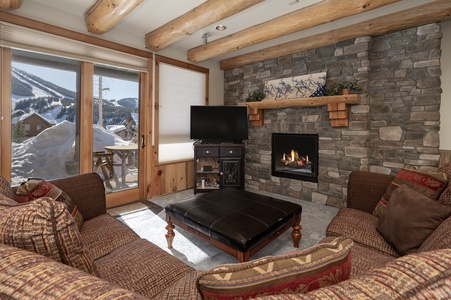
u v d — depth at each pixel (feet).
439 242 3.66
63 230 2.46
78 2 8.70
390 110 10.40
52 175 9.57
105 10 8.36
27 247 2.28
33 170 9.12
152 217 10.07
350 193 7.45
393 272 1.58
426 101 9.59
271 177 14.25
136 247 4.94
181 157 14.32
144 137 12.41
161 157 13.30
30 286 1.59
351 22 10.41
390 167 10.47
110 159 11.27
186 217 6.79
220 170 13.65
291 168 13.51
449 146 9.82
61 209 2.52
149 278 3.95
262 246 6.13
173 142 13.87
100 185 6.89
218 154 13.58
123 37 11.16
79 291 1.54
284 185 13.67
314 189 12.46
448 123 9.80
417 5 9.04
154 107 12.64
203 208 7.16
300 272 1.90
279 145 13.94
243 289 1.80
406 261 1.66
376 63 10.68
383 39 10.46
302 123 12.82
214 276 1.86
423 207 4.70
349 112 11.18
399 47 10.08
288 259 1.99
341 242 2.25
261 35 10.41
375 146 10.83
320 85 11.80
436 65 9.33
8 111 8.40
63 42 9.27
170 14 9.55
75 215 5.66
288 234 8.55
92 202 6.55
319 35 11.60
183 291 3.46
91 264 2.81
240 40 11.16
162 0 8.55
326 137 11.98
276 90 13.53
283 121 13.60
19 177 8.82
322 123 12.10
